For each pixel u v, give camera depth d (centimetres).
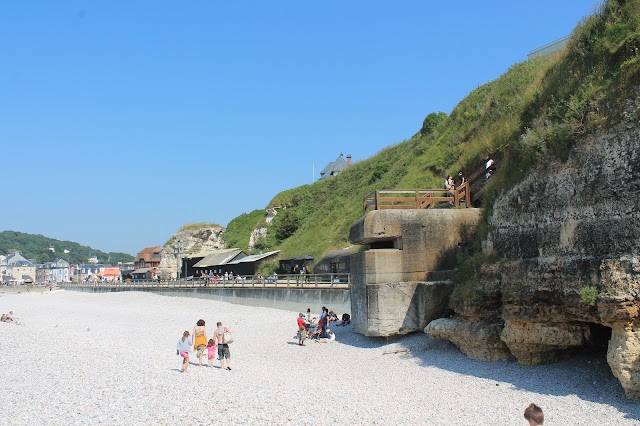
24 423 1420
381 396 1759
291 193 9206
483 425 1412
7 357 2312
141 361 2330
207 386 1867
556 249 1842
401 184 5316
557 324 1841
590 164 1753
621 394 1566
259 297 4931
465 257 2530
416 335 2612
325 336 3003
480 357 2148
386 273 2627
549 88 2278
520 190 2091
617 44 1872
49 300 7844
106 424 1427
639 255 1527
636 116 1628
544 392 1680
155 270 10869
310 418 1494
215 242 10744
